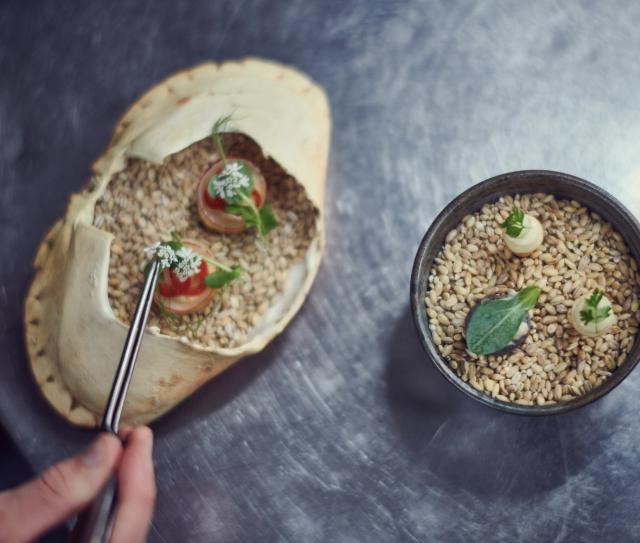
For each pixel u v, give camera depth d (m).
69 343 0.57
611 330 0.54
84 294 0.56
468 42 0.60
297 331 0.58
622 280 0.54
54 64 0.63
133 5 0.64
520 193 0.56
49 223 0.61
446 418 0.56
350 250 0.59
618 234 0.55
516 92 0.59
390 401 0.57
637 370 0.55
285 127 0.57
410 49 0.61
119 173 0.60
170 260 0.55
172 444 0.58
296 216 0.59
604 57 0.59
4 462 0.60
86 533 0.44
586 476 0.55
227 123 0.56
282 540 0.56
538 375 0.54
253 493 0.57
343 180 0.59
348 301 0.58
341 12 0.62
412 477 0.56
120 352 0.55
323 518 0.56
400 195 0.59
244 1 0.63
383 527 0.56
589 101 0.59
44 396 0.59
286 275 0.58
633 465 0.55
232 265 0.59
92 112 0.63
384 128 0.60
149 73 0.63
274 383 0.58
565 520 0.55
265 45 0.62
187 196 0.60
